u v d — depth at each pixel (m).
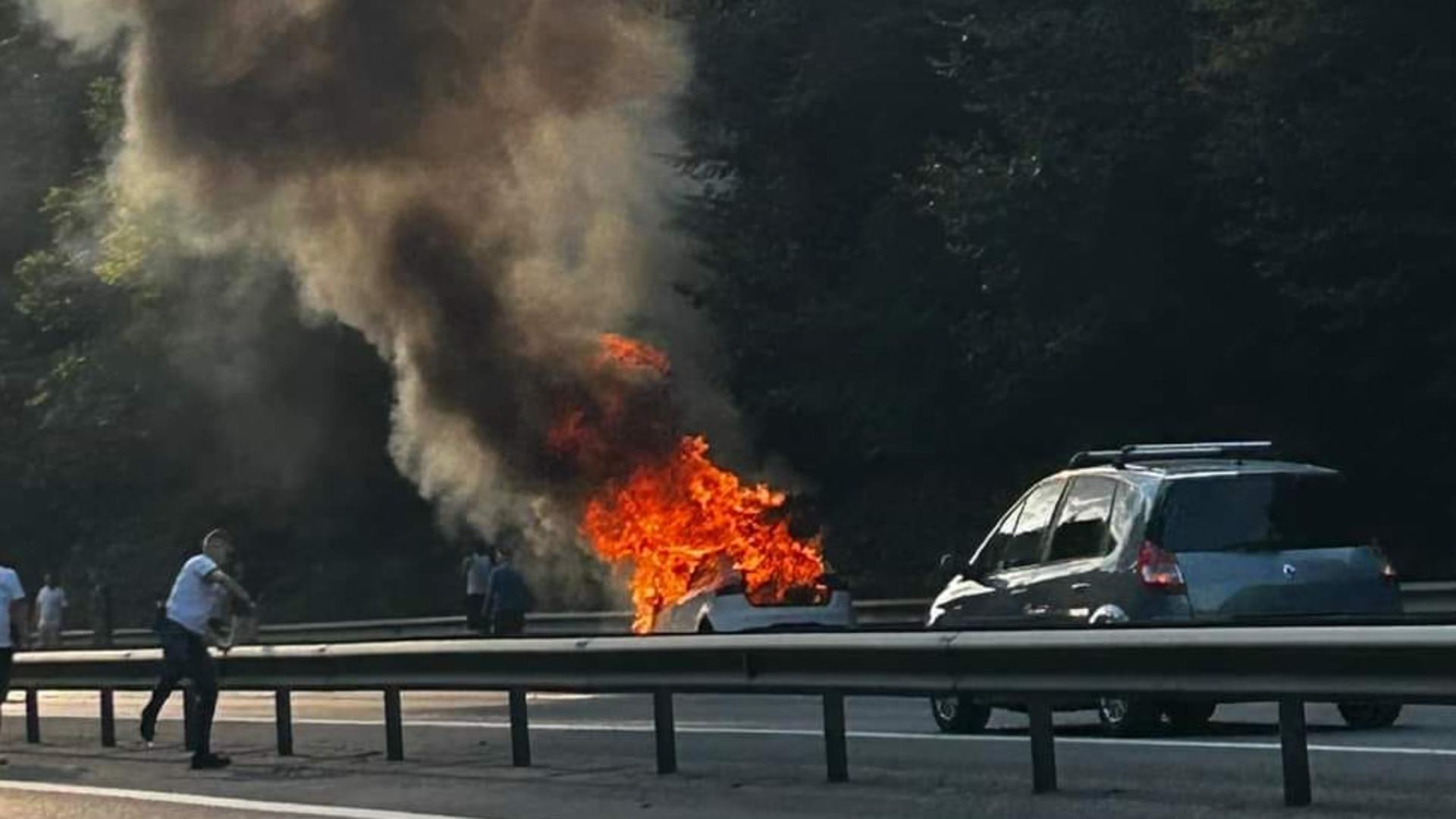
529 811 17.34
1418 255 37.09
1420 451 41.28
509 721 26.47
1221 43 38.09
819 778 18.75
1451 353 38.34
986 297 45.94
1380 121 36.34
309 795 19.12
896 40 47.72
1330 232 37.12
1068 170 40.84
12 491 69.44
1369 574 21.88
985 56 44.78
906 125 49.03
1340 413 42.53
